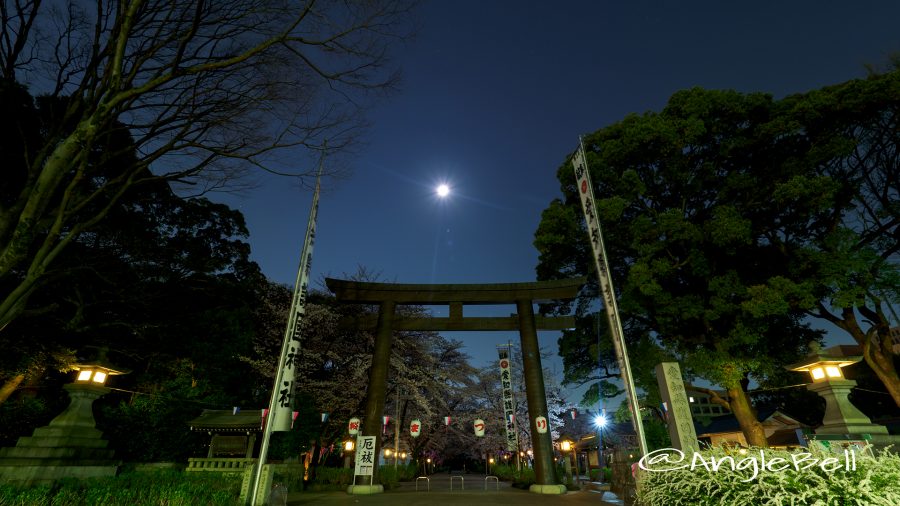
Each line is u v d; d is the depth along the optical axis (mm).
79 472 10953
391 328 18656
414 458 31250
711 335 17422
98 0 6645
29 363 13625
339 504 12391
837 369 12070
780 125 16484
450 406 32688
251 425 14914
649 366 17672
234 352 19531
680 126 17672
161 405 16062
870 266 15773
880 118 15852
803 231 17688
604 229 18984
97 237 14867
